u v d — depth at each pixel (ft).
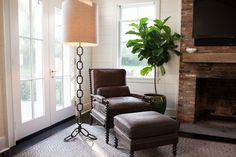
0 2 8.11
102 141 9.58
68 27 8.87
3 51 8.30
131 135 7.47
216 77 11.89
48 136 10.09
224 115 13.15
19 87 9.19
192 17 11.99
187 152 8.50
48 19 10.83
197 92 12.73
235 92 12.70
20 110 9.29
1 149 8.39
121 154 8.30
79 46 9.46
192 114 12.51
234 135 10.48
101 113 10.33
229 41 11.42
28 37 9.67
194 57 11.73
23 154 8.16
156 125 7.76
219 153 8.41
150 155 8.25
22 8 9.33
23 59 9.48
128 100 10.36
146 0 13.84
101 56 15.42
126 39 15.01
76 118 13.16
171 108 13.75
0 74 8.31
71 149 8.70
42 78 10.63
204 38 11.83
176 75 13.42
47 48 10.85
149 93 14.06
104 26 15.16
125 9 14.90
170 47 12.47
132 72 14.98
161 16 13.51
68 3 8.80
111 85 11.98
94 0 15.12
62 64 12.07
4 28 8.28
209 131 11.06
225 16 11.33
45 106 10.87
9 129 8.66
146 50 12.66
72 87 13.12
